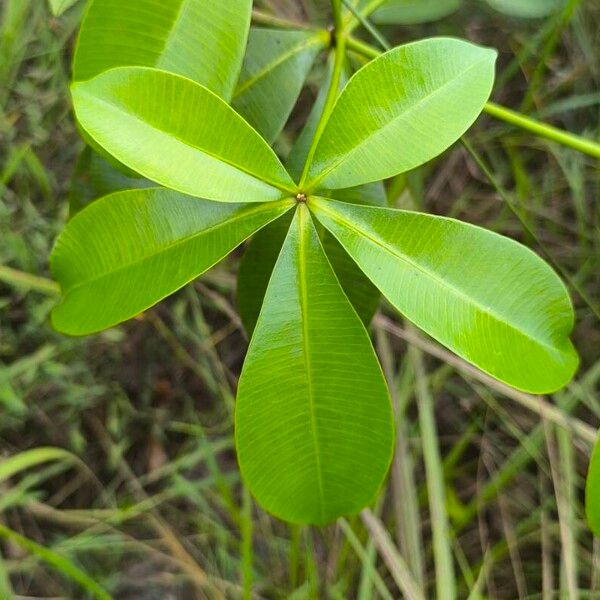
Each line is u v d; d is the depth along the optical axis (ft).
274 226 1.13
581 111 1.98
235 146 0.95
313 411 0.99
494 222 1.98
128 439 1.85
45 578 1.73
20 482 1.73
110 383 1.81
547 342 0.98
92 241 1.02
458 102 0.97
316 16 1.83
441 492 1.62
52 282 1.65
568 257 1.96
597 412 1.73
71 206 1.23
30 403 1.72
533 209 1.96
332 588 1.68
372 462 1.01
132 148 0.92
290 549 1.77
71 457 1.67
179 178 0.93
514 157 1.90
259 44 1.16
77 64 1.00
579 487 1.76
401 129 0.97
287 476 1.01
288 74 1.16
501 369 0.95
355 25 1.20
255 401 0.97
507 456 1.88
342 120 0.98
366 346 0.98
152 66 1.00
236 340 1.92
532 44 1.79
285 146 1.83
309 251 0.99
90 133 0.90
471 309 0.97
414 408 1.92
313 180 0.99
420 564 1.63
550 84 1.96
